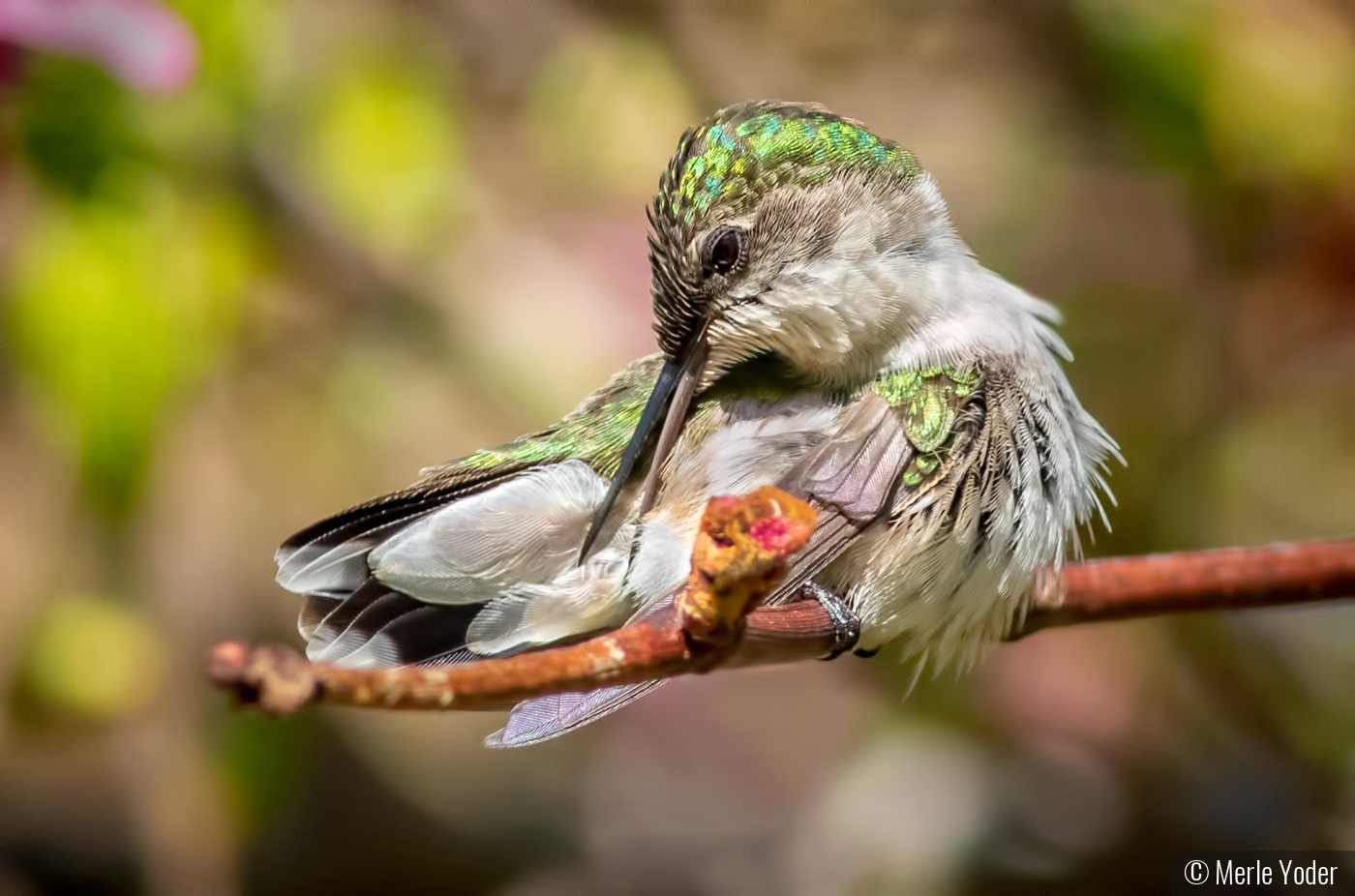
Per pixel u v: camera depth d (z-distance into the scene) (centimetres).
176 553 823
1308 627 905
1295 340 912
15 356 655
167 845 872
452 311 834
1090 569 594
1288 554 564
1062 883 872
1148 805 893
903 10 945
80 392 646
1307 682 905
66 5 629
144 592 798
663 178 631
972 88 938
